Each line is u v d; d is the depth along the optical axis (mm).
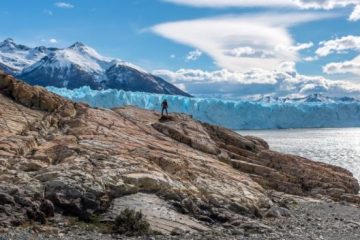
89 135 36875
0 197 22984
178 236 22578
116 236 21750
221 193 31344
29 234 20391
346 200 44469
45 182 25734
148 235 22344
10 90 43031
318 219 32188
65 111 42469
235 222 26781
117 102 184625
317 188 46594
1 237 19328
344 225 30172
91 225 23359
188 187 30344
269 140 175500
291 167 49688
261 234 24859
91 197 24969
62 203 24375
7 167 27469
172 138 45062
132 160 31234
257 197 33375
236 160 46000
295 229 27406
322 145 147625
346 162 94875
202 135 47219
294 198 41438
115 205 25688
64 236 20750
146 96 197500
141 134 42094
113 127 41656
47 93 44781
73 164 28359
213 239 22375
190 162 35781
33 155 30125
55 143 33531
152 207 26047
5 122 36125
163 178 29312
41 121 38281
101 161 29922
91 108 46938
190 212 27094
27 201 23406
